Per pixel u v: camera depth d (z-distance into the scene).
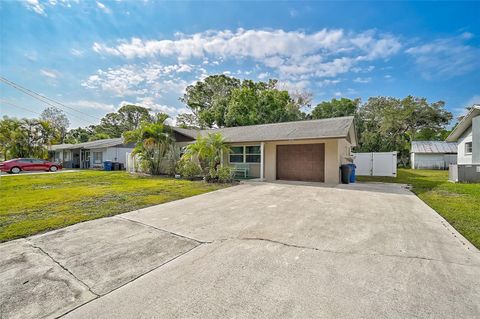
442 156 26.56
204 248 3.61
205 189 9.38
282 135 11.75
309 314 2.02
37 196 7.91
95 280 2.75
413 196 7.54
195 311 2.11
